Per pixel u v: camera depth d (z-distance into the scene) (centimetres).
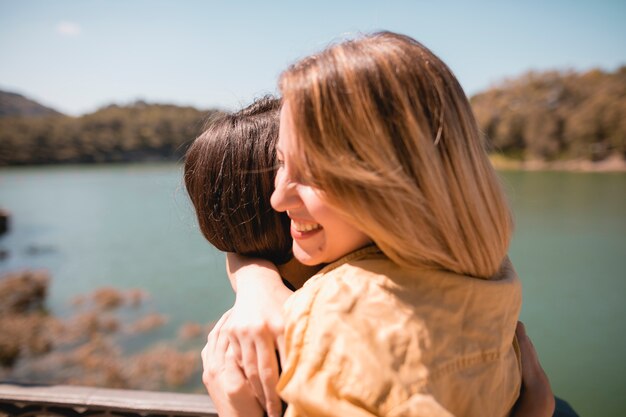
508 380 71
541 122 4778
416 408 52
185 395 160
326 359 56
